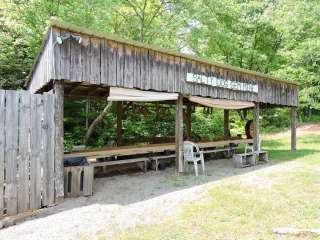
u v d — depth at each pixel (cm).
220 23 1794
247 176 755
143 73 721
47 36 603
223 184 662
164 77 770
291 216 438
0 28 1285
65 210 506
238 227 402
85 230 411
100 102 1463
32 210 505
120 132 1081
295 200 516
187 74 828
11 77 1252
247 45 1880
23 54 1308
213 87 913
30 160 509
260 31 1936
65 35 568
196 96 884
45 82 639
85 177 596
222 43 1795
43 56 676
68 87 838
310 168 834
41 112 530
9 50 1293
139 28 1703
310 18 1531
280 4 1864
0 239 387
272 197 539
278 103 1205
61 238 385
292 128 1328
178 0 1587
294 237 363
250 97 1055
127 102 1169
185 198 560
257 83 1088
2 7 1225
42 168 527
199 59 834
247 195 559
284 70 1656
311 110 2631
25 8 1205
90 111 1441
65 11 1161
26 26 1223
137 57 710
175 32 1781
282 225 404
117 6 1388
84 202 553
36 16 1195
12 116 487
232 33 1769
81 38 596
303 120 2422
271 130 2150
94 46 625
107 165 843
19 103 498
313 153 1166
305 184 631
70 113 1399
